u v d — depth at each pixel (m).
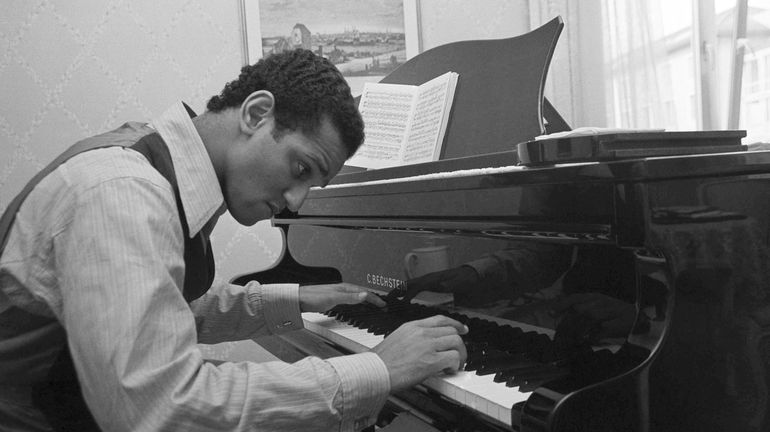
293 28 2.96
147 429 0.87
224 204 1.18
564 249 1.12
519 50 1.63
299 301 1.60
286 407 0.95
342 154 1.15
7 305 1.05
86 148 1.04
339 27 3.03
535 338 1.17
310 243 2.01
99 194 0.94
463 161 1.40
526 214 1.04
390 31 3.10
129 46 2.75
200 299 1.59
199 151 1.10
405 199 1.35
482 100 1.67
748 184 0.99
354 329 1.50
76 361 0.92
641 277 0.93
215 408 0.91
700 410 0.94
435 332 1.06
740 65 2.60
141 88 2.77
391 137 1.78
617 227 0.90
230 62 2.90
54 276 1.00
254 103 1.10
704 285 0.94
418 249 1.48
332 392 0.97
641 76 2.94
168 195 0.99
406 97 1.79
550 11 3.25
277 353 1.96
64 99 2.67
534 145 0.98
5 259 1.03
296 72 1.10
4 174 2.61
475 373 1.08
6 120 2.60
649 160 0.86
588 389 0.84
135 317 0.88
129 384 0.86
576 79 3.30
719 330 0.96
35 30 2.63
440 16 3.21
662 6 2.94
